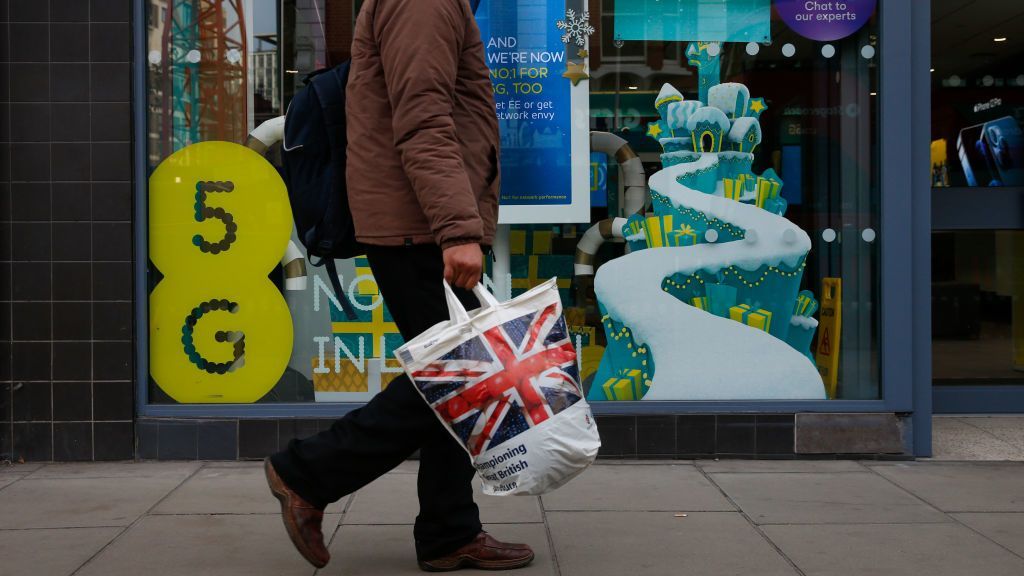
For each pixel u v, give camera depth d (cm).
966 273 700
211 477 454
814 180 492
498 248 491
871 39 488
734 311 492
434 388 289
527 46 488
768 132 491
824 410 486
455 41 297
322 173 319
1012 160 693
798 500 414
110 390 480
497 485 293
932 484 441
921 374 488
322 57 486
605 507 404
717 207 490
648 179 491
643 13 488
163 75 482
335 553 344
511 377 289
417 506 405
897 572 324
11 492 429
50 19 471
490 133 316
